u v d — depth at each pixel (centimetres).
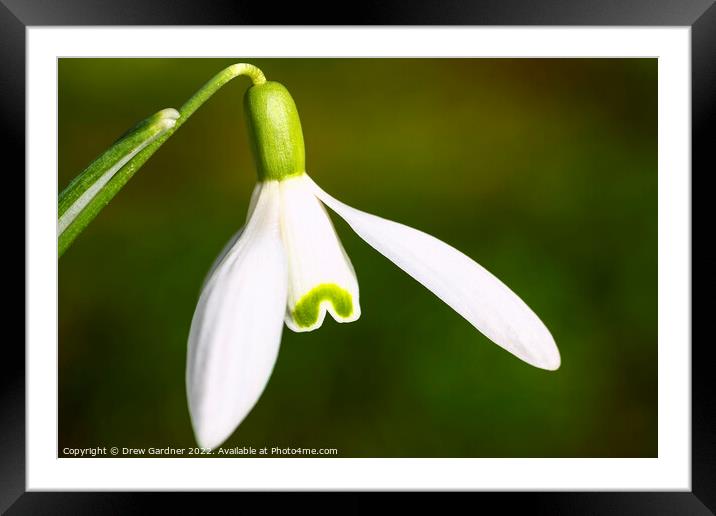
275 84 12
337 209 12
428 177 22
